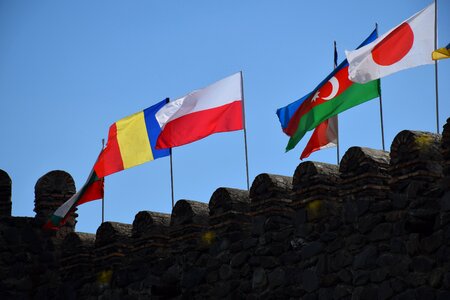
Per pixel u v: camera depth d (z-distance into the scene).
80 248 35.00
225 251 30.86
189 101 33.97
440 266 26.22
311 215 28.94
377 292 27.25
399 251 26.98
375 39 32.00
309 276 28.75
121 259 33.75
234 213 30.91
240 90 33.56
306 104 31.22
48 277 36.81
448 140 26.66
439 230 26.39
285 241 29.48
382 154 28.20
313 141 32.38
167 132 33.84
